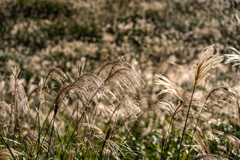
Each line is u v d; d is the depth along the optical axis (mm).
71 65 12133
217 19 23469
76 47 14844
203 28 20938
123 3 25922
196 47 17406
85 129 3262
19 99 3094
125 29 19625
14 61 12539
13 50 14242
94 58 13625
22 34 17234
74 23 19906
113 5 25062
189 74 5500
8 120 3529
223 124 4957
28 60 13266
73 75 10070
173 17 23047
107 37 17000
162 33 19906
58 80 2842
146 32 19766
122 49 14578
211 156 2479
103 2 26125
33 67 11680
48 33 18281
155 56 14898
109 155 3076
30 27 18266
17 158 2684
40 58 13453
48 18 21219
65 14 22156
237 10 25484
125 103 2613
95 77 2355
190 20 23047
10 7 21875
